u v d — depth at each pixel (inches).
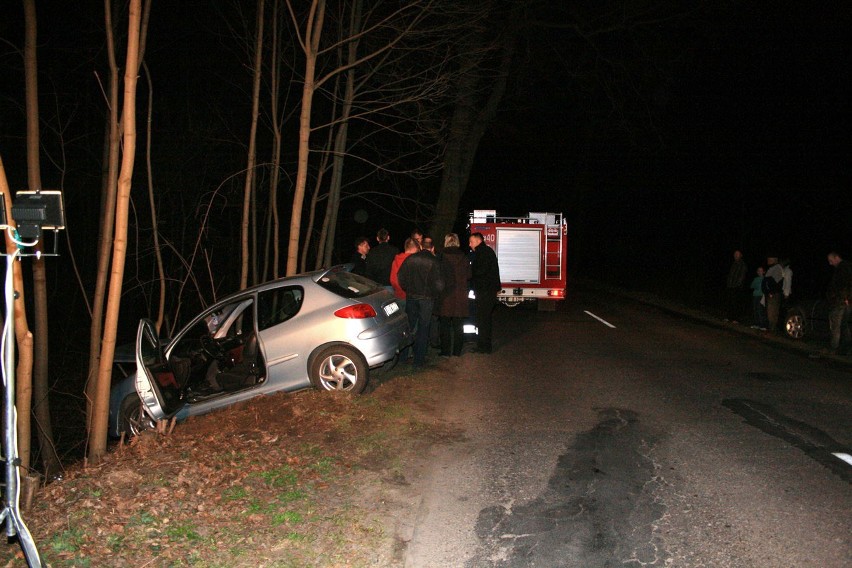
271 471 252.1
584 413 346.6
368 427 312.3
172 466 251.0
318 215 945.5
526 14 767.7
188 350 390.0
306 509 221.9
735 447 288.5
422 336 447.8
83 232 717.9
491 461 273.1
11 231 203.9
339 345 362.3
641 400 374.3
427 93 542.9
